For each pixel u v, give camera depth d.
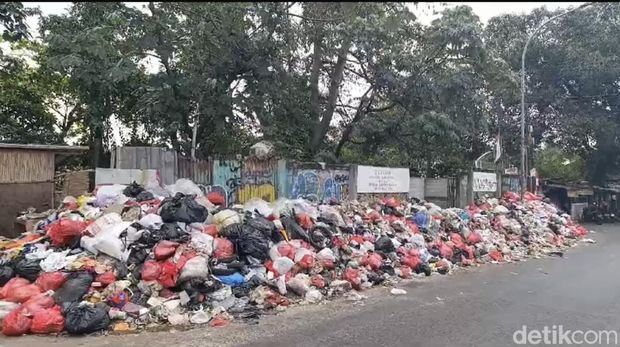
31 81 16.58
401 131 18.78
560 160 35.78
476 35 16.89
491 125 26.34
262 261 8.44
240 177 12.79
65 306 6.30
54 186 10.77
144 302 6.86
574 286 9.34
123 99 15.78
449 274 10.70
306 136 17.72
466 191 19.45
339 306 7.65
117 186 9.98
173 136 15.26
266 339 5.96
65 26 13.66
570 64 26.95
